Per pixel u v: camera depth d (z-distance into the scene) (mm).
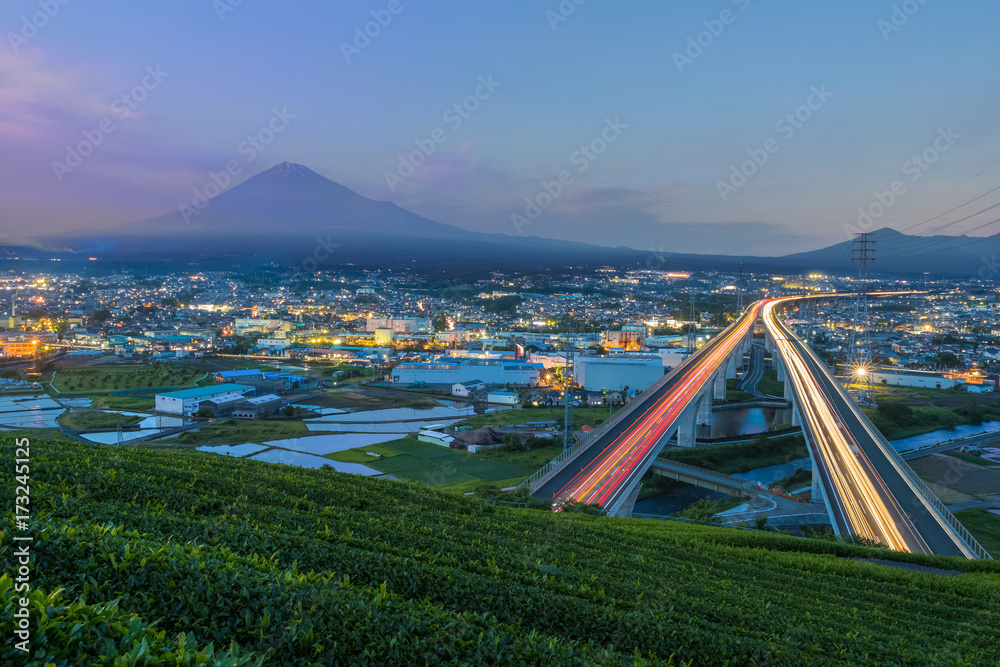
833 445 106188
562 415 154625
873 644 29281
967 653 30844
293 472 58438
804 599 38344
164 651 10734
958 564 56250
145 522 24797
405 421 149000
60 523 19625
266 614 15070
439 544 33375
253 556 20438
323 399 174000
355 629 15422
